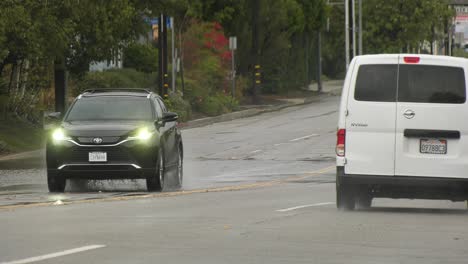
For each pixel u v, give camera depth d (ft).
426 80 117.08
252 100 435.12
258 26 433.89
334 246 87.20
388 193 119.24
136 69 407.64
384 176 117.39
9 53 256.11
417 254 82.53
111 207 124.36
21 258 79.56
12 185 164.76
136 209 121.70
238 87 433.89
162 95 337.72
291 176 182.39
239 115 381.81
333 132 291.99
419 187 117.19
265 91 494.59
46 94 306.96
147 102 158.51
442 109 116.78
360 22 551.59
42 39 237.66
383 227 101.96
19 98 278.46
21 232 96.78
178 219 109.50
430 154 116.98
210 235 94.73
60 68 271.28
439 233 96.84
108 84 337.31
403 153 117.08
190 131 306.55
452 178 116.78
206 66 417.69
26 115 278.87
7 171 193.26
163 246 86.89
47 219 109.09
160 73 337.31
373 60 118.01
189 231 97.86
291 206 127.44
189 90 376.68
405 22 640.58
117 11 263.70
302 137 275.80
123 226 102.06
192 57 419.74
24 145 249.96
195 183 169.48
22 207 123.75
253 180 174.50
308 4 528.63
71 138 148.36
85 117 155.94
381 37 647.97
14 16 227.20
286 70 508.53
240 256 81.15
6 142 244.83
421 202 142.82
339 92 550.36
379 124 117.29
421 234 96.02
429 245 88.02
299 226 102.68
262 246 87.15
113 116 156.04
